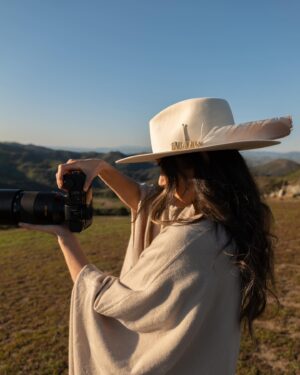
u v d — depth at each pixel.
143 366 1.13
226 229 1.20
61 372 4.92
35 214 1.44
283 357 4.85
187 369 1.18
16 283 9.38
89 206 1.49
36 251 13.80
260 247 1.28
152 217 1.43
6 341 5.94
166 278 1.11
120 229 19.05
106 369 1.18
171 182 1.34
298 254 10.61
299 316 6.08
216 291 1.17
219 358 1.20
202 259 1.13
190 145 1.30
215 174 1.25
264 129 1.29
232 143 1.19
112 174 1.71
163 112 1.43
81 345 1.26
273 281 1.48
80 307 1.27
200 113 1.34
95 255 12.39
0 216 1.49
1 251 14.26
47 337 5.98
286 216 20.23
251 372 4.53
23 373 4.93
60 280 9.45
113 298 1.19
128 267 1.66
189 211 1.30
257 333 5.48
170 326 1.12
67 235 1.45
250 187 1.30
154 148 1.48
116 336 1.22
